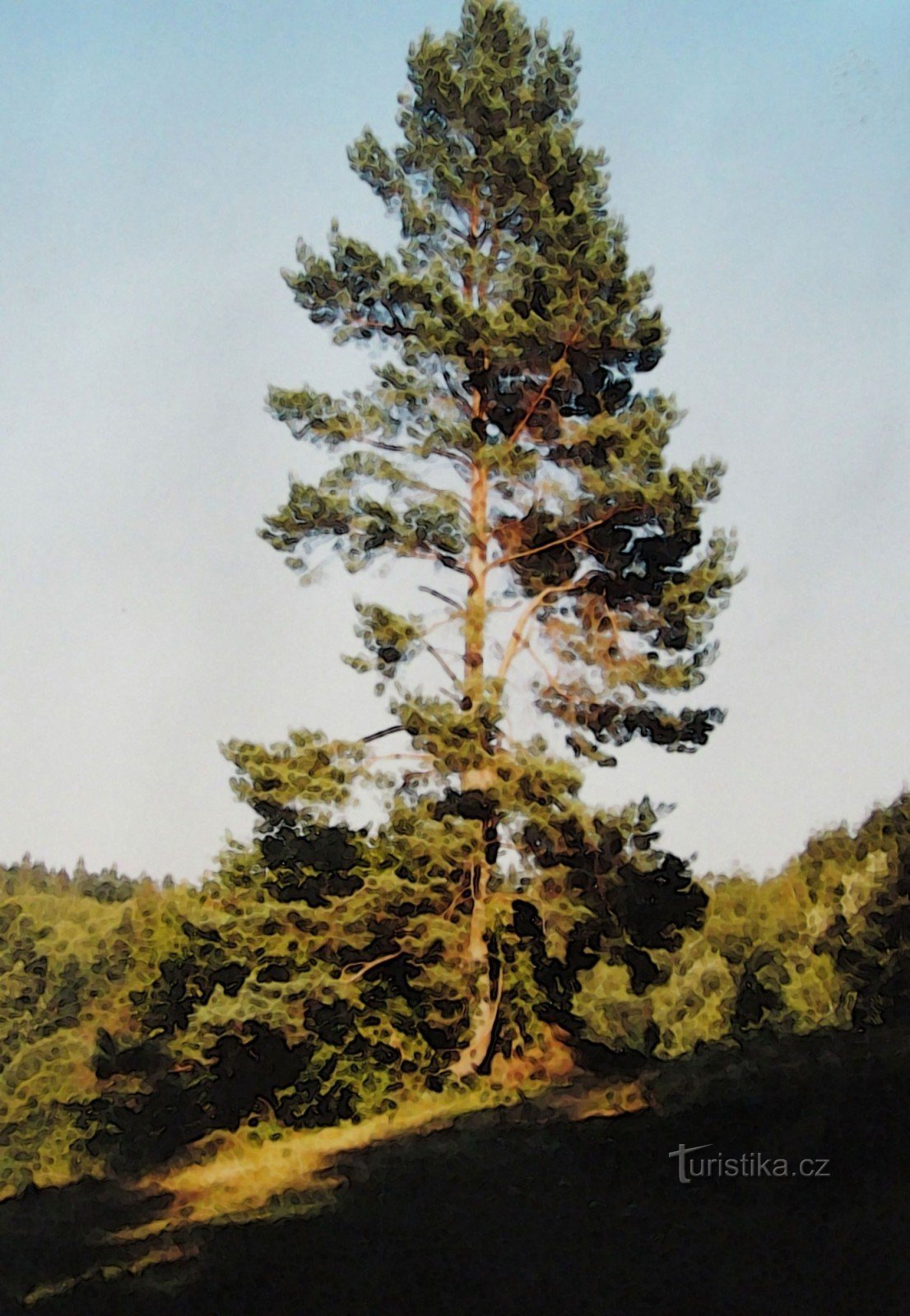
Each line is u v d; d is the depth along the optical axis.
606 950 22.55
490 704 22.55
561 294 24.48
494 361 24.38
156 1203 19.62
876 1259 10.91
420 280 24.48
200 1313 12.23
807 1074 14.83
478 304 25.23
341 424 23.95
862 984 19.50
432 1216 13.51
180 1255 14.44
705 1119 14.63
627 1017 22.11
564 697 24.53
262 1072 23.86
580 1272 11.50
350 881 24.11
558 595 25.33
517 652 24.64
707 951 22.31
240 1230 14.69
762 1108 14.45
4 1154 24.38
